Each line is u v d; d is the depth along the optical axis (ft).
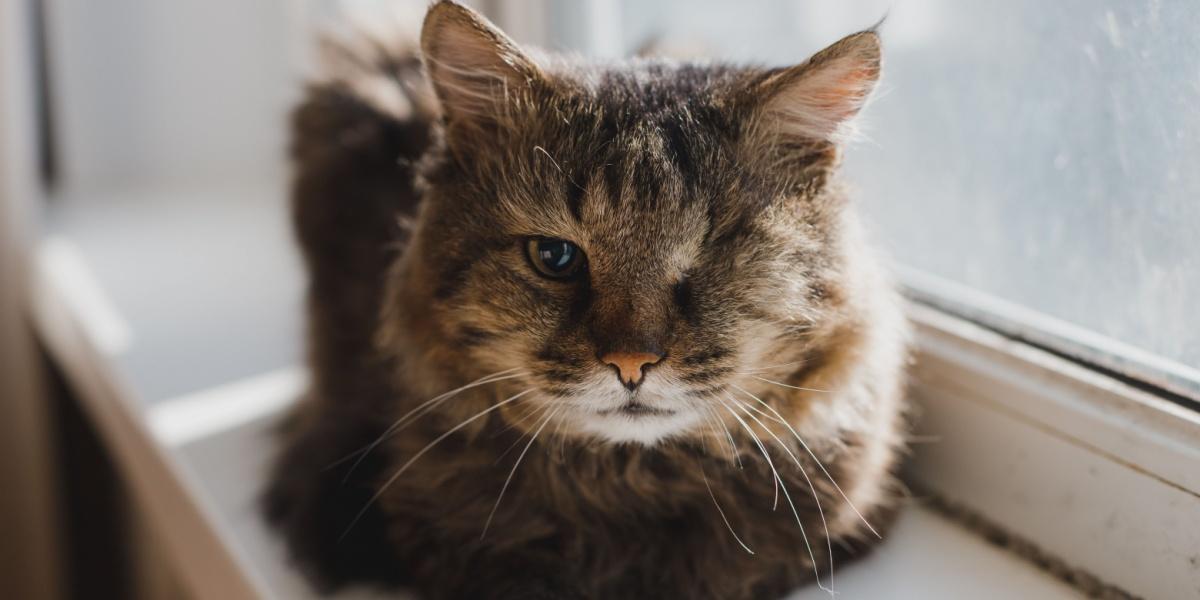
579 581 1.50
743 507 1.54
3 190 2.43
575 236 1.49
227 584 1.58
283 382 2.07
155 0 3.07
